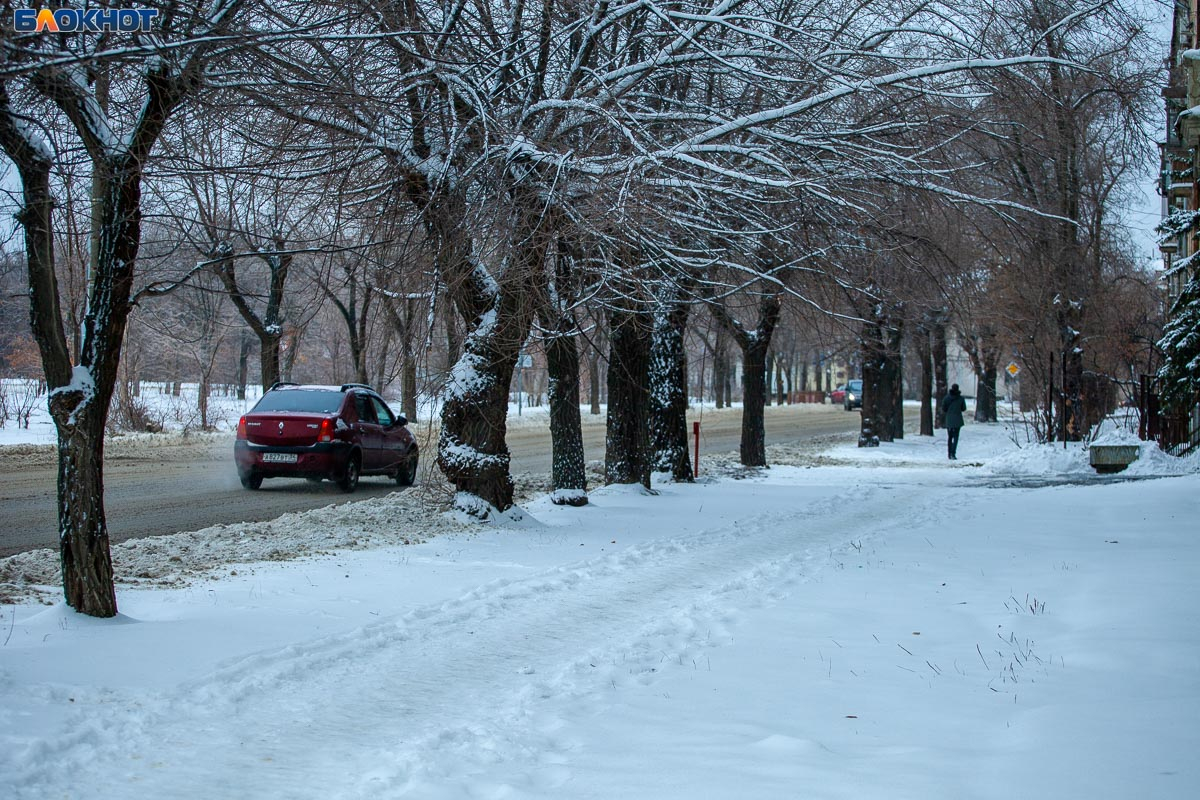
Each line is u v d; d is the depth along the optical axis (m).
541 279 12.20
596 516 15.45
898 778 4.71
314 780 4.87
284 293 27.17
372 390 20.62
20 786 4.63
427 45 11.48
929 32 11.66
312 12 10.23
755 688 6.39
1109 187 21.58
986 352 56.69
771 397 101.88
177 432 37.19
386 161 11.98
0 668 6.28
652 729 5.59
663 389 21.64
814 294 15.52
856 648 7.38
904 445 38.00
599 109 10.93
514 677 6.78
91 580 7.72
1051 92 12.48
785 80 11.05
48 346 7.64
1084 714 5.58
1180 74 21.73
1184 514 14.77
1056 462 25.64
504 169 11.43
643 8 12.35
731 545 12.91
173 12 7.86
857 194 12.33
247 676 6.52
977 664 6.84
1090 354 33.47
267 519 15.27
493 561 11.31
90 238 8.90
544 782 4.77
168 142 9.36
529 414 55.62
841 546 12.62
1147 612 8.09
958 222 13.83
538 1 12.71
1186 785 4.45
